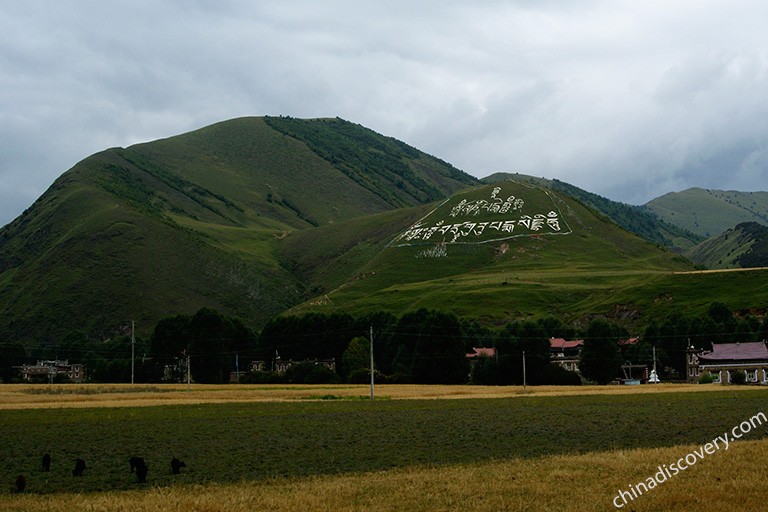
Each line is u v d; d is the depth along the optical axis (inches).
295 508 1562.5
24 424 3171.8
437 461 2128.4
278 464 2134.6
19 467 2164.1
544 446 2357.3
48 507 1627.7
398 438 2598.4
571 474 1836.9
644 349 7795.3
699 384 6008.9
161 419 3326.8
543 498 1612.9
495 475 1861.5
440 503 1585.9
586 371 7327.8
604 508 1524.4
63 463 2223.2
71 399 4643.2
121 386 6422.2
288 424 3065.9
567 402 3949.3
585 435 2583.7
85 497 1744.6
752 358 6722.4
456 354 7381.9
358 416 3358.8
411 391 5305.1
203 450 2410.2
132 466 1968.5
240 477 1957.4
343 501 1624.0
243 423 3122.5
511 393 4928.6
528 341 6958.7
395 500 1621.6
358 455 2261.3
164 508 1576.0
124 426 3068.4
